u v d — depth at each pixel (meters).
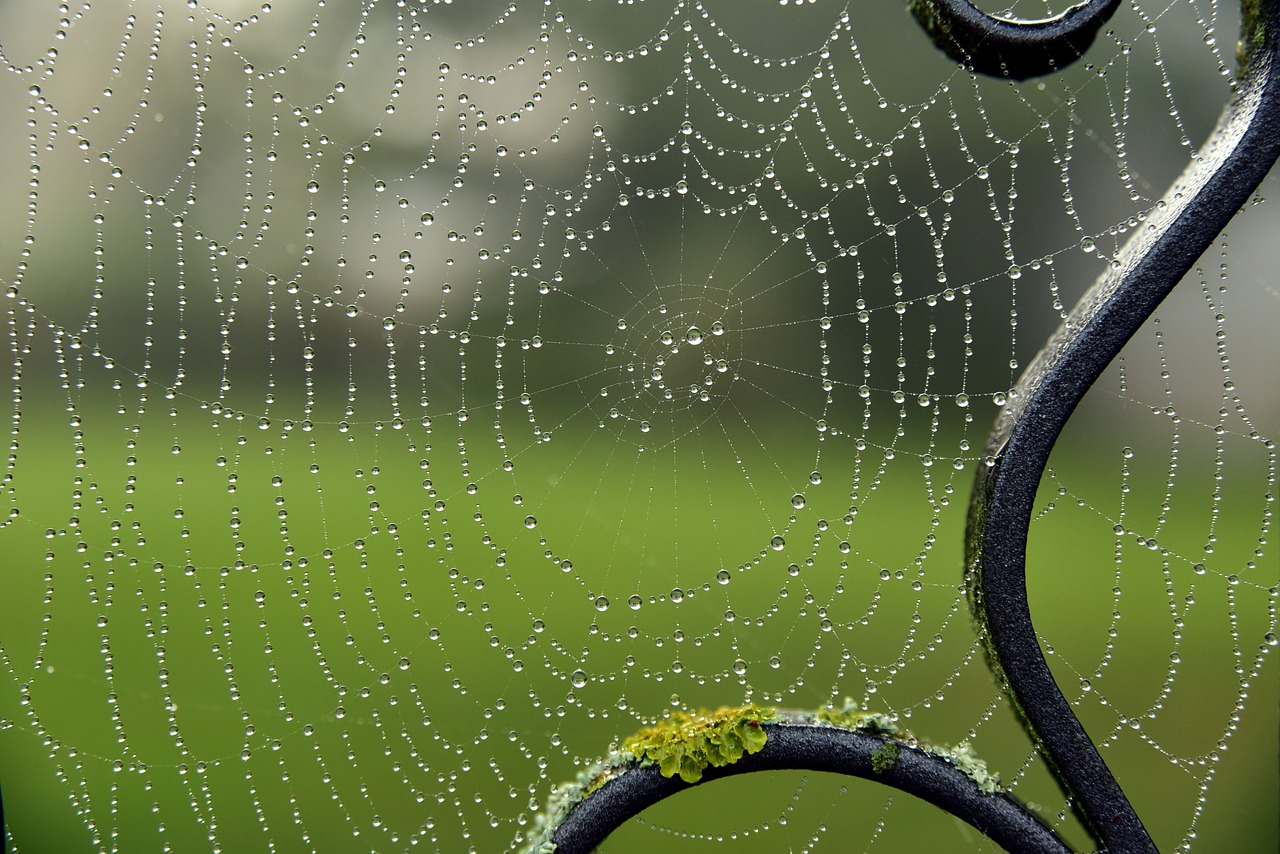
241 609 3.22
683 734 1.43
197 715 2.91
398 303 3.00
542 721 2.91
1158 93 3.13
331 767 2.84
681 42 3.32
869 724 1.44
